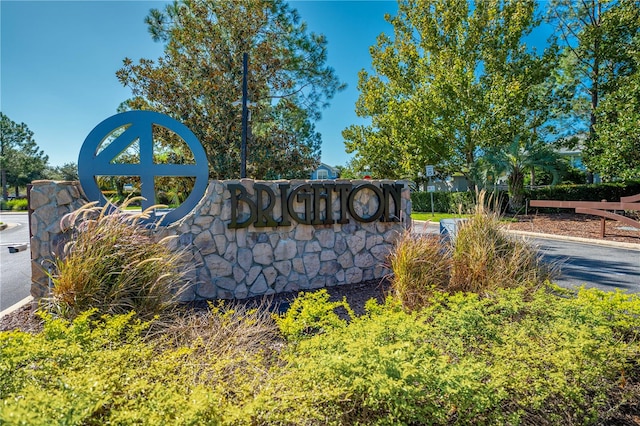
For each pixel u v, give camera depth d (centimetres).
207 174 552
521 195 1709
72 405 147
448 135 1705
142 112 532
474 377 185
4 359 187
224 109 1434
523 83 1648
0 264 768
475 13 1670
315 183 543
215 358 218
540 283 419
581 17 1947
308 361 204
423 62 1772
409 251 436
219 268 495
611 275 607
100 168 513
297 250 537
